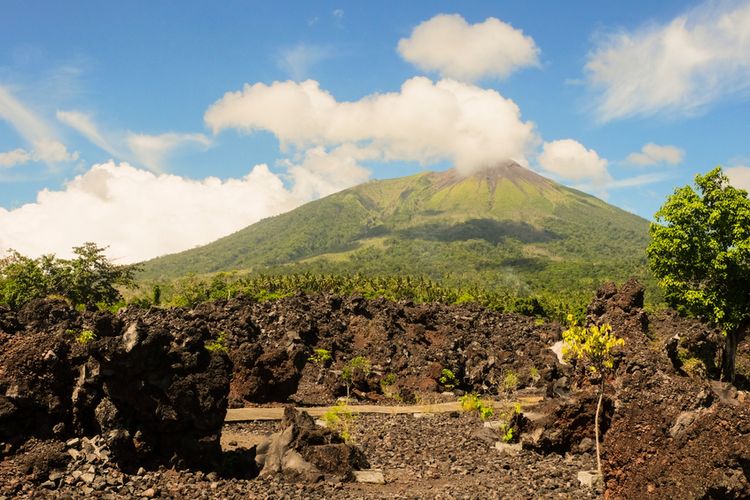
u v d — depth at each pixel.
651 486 15.27
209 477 19.59
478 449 26.72
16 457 18.17
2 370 19.14
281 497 18.30
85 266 82.81
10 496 16.38
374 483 20.88
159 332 19.89
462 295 147.25
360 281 170.00
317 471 20.80
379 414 37.34
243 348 39.50
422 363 52.69
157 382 19.70
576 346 24.52
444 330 67.25
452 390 49.06
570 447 25.34
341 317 64.88
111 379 19.38
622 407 16.81
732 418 14.66
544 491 19.20
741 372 47.72
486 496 18.69
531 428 27.05
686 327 46.09
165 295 116.88
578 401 25.64
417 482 21.30
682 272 43.56
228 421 31.50
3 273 76.88
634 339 39.22
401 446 27.61
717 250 41.88
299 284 151.75
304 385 45.94
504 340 66.44
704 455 14.66
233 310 60.19
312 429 23.17
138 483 18.23
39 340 19.94
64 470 17.98
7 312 21.91
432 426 33.00
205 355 21.25
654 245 44.59
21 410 18.84
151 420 19.55
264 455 21.72
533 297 119.25
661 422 15.78
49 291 77.12
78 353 19.88
